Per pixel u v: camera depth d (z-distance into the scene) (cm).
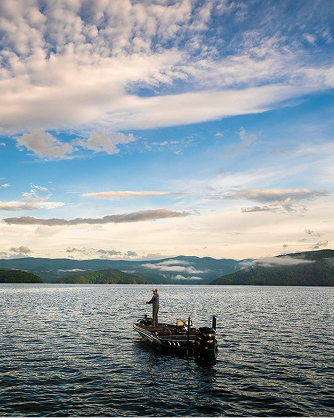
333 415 1449
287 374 2038
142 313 5512
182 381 1898
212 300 9881
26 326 3809
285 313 5638
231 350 2686
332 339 3164
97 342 2959
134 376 1984
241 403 1576
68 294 12850
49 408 1494
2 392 1673
